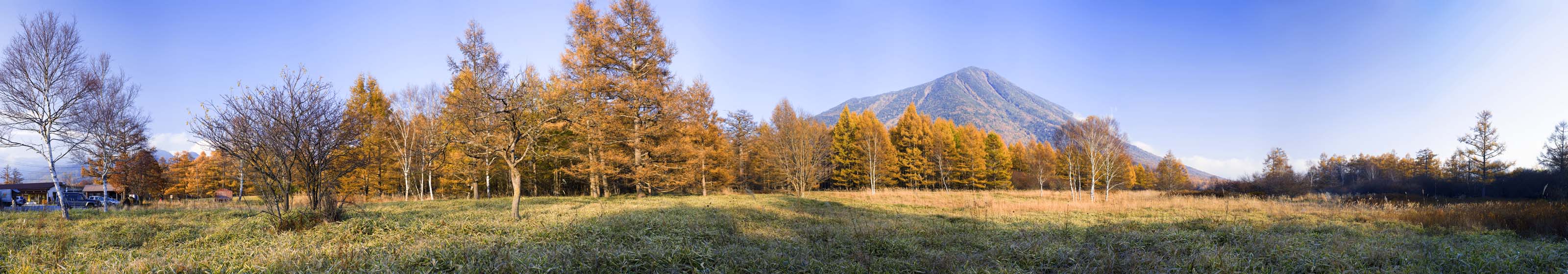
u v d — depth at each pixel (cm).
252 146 1183
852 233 1100
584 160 2523
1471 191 3534
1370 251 834
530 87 1349
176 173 4147
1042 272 753
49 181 5800
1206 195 3450
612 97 2430
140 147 1936
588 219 1224
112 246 862
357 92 2861
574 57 2255
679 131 2480
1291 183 3559
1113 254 823
